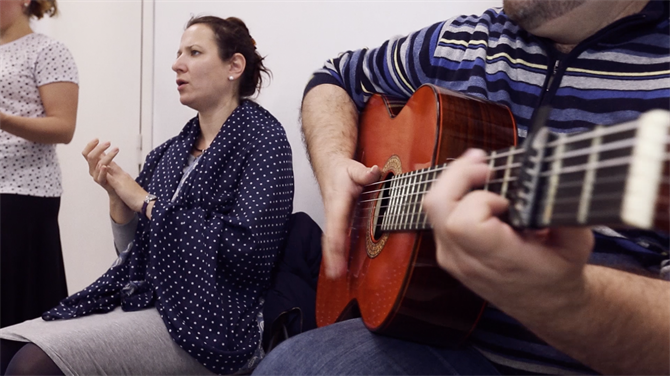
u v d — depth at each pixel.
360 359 0.76
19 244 1.80
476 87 0.84
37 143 1.84
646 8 0.73
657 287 0.52
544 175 0.37
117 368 1.25
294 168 2.00
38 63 1.82
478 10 1.63
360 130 1.11
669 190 0.27
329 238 0.91
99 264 2.63
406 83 1.02
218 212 1.56
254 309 1.51
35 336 1.24
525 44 0.84
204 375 1.38
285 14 2.00
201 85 1.71
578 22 0.75
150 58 2.37
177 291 1.42
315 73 1.24
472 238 0.40
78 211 2.68
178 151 1.74
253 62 1.81
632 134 0.30
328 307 1.11
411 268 0.73
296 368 0.78
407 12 1.75
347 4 1.87
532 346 0.72
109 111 2.53
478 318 0.74
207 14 2.20
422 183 0.68
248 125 1.65
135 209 1.58
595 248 0.70
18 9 1.82
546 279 0.43
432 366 0.75
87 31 2.60
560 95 0.76
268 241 1.54
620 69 0.73
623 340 0.51
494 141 0.76
